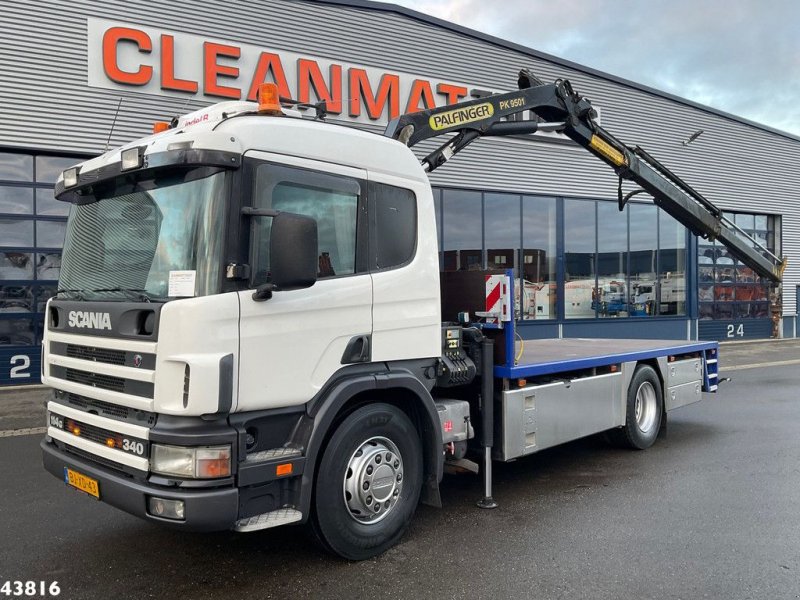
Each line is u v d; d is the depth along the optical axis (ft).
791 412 30.73
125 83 39.11
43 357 14.93
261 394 11.89
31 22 37.04
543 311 57.41
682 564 13.42
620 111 62.13
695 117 67.67
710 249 70.23
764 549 14.19
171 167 11.84
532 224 56.85
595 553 14.06
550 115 24.32
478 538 15.02
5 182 37.60
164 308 11.19
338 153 13.64
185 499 10.90
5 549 14.46
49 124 37.65
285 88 43.83
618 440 23.43
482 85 53.11
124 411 12.20
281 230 11.39
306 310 12.66
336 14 45.98
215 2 41.50
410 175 15.26
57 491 18.83
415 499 14.80
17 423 28.22
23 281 38.22
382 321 14.21
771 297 75.51
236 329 11.54
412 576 12.95
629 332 62.59
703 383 28.43
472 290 18.45
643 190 27.35
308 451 12.51
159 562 13.70
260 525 11.71
